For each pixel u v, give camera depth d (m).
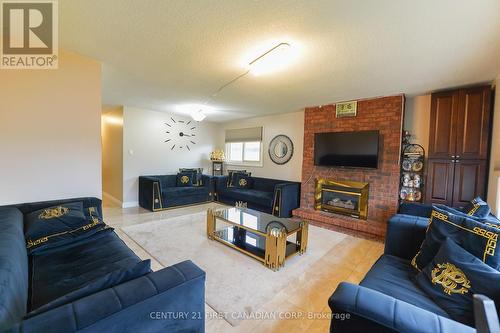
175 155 5.91
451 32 1.79
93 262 1.70
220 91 3.55
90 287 0.97
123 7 1.60
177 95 3.86
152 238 3.18
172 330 1.07
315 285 2.14
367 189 3.78
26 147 2.22
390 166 3.54
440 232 1.57
